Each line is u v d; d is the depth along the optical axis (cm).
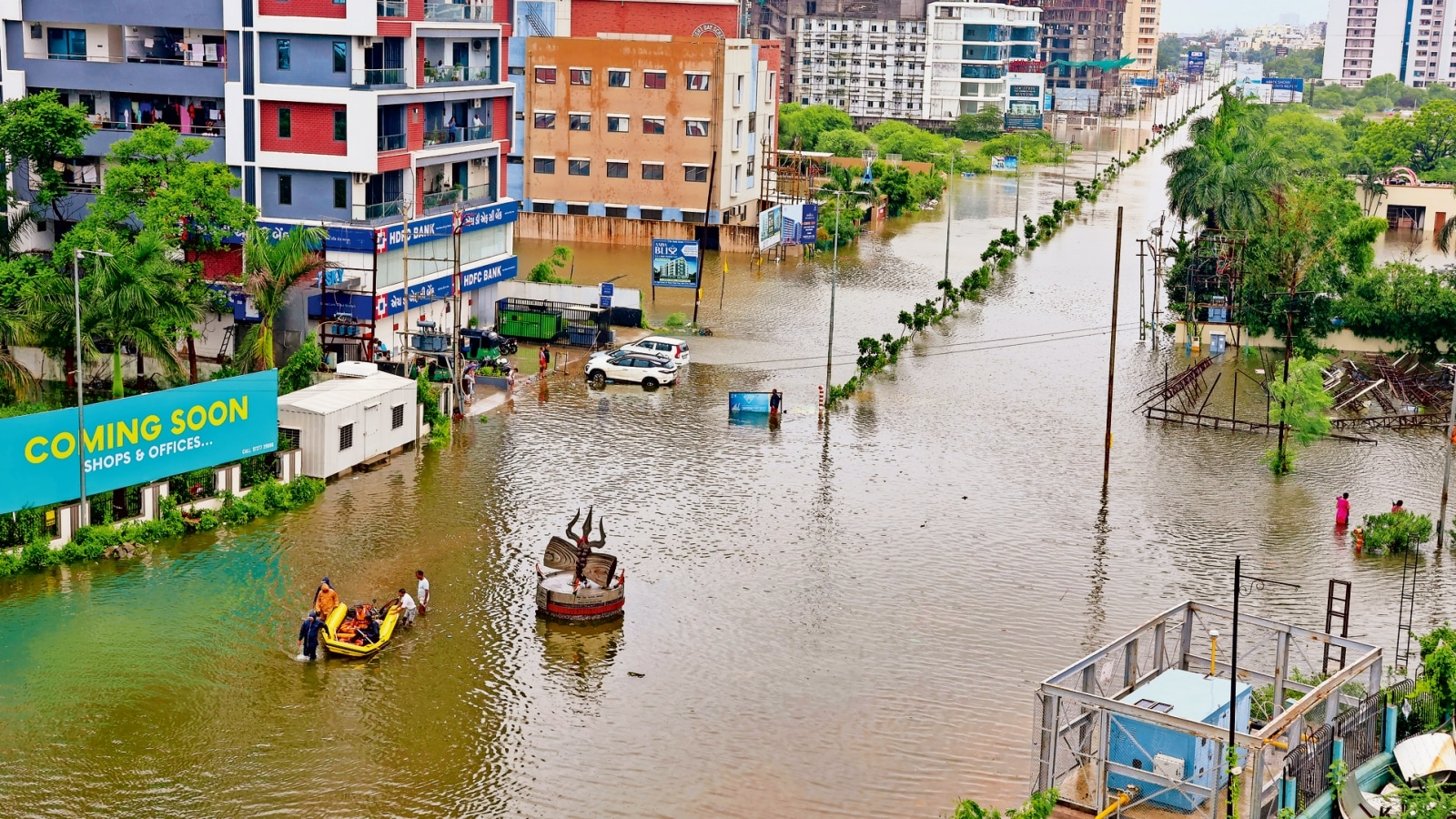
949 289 12206
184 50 9200
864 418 8612
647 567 6031
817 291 12812
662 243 11494
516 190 15312
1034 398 9250
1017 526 6719
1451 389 9538
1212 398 9388
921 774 4428
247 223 8181
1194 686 4194
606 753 4500
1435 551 6525
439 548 6131
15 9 9162
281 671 4959
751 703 4866
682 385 9281
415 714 4697
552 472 7262
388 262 8956
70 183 9162
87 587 5562
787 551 6288
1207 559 6350
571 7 16325
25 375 6650
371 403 7188
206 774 4269
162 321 6994
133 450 6053
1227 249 11312
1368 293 10875
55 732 4472
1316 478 7631
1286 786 3853
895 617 5609
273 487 6556
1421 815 3784
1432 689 4528
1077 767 4178
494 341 9562
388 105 8938
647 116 14838
